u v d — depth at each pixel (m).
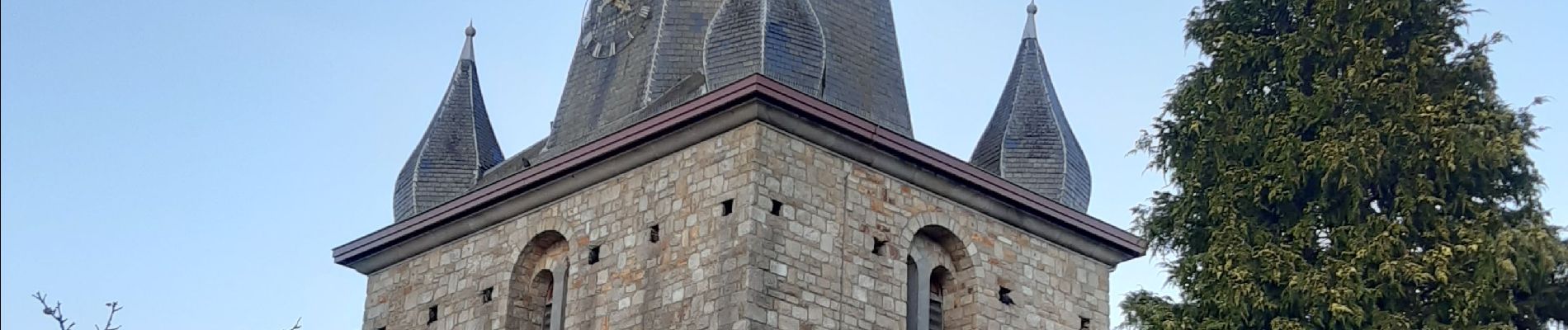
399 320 40.69
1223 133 36.88
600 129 39.44
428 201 41.19
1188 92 37.53
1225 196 36.31
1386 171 35.56
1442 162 35.00
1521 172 35.88
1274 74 36.94
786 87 35.78
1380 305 34.94
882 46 40.19
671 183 36.81
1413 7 36.38
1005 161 40.28
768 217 35.28
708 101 36.00
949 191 38.41
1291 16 37.50
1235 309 35.03
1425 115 35.09
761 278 34.75
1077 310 39.91
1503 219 35.59
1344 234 35.28
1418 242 35.31
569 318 37.66
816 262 35.75
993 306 38.28
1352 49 36.09
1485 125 35.16
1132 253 41.16
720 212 35.62
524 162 40.59
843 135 36.72
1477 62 35.91
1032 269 39.38
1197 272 36.09
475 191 39.72
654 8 40.38
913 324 37.47
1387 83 35.59
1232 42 37.16
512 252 39.00
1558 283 35.62
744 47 37.31
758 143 35.59
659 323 35.84
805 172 36.25
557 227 38.56
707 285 35.25
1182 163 37.34
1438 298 34.59
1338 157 35.06
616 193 37.78
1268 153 36.19
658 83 38.81
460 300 39.59
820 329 35.34
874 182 37.38
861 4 40.34
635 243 37.00
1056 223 39.88
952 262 38.62
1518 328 35.59
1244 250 35.34
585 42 41.75
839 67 38.91
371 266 41.88
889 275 36.94
